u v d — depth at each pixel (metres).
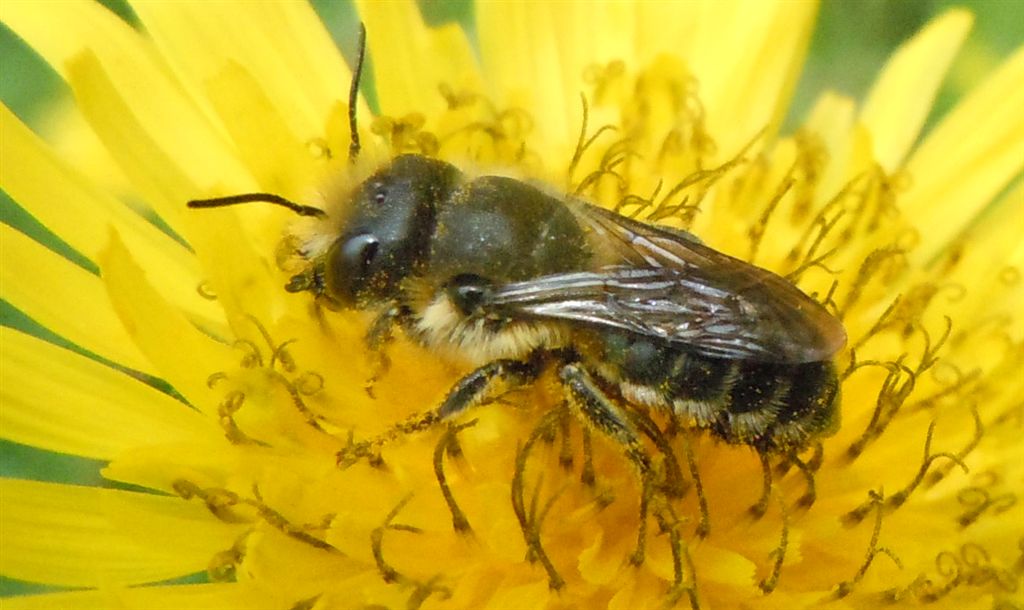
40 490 0.05
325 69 0.06
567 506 0.05
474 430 0.05
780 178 0.06
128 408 0.05
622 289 0.05
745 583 0.05
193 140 0.06
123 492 0.05
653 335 0.05
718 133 0.06
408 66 0.06
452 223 0.05
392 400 0.05
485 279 0.05
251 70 0.06
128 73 0.06
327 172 0.05
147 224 0.05
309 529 0.05
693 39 0.06
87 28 0.06
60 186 0.05
